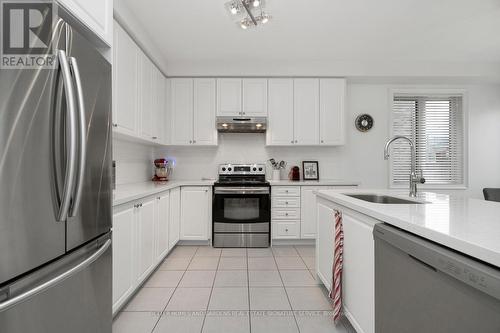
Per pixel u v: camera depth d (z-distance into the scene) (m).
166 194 2.89
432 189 4.10
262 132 3.98
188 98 3.72
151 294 2.19
